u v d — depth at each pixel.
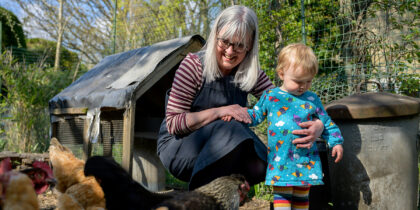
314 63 2.24
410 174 2.42
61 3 14.10
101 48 14.21
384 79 4.30
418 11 4.61
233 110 2.23
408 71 4.59
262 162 2.29
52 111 4.51
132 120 3.57
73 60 12.42
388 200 2.34
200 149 2.19
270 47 5.25
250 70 2.38
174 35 8.45
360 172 2.36
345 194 2.41
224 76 2.40
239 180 2.05
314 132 2.17
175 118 2.25
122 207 1.91
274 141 2.27
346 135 2.42
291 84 2.28
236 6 2.34
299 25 5.39
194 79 2.33
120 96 3.64
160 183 4.54
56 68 9.26
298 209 2.26
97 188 2.09
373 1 4.80
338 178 2.44
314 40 5.61
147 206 1.91
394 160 2.35
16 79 6.68
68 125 4.34
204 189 1.94
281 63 2.34
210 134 2.17
